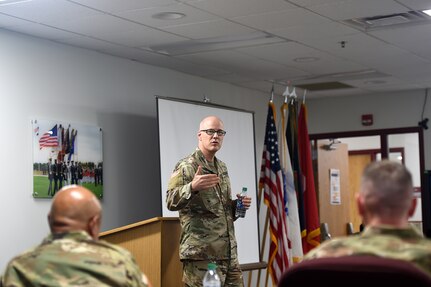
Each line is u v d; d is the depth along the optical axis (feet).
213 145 17.88
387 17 23.26
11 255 22.97
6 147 23.04
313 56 29.01
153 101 29.76
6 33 23.38
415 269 7.65
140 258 19.17
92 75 26.76
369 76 33.73
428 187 36.86
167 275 19.17
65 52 25.63
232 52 27.91
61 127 25.05
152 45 26.32
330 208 40.78
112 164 27.37
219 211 17.67
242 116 31.04
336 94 39.24
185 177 17.40
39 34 24.09
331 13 22.40
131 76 28.71
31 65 24.20
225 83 34.60
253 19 22.93
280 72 32.30
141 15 22.11
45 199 24.30
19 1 20.21
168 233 19.30
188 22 23.12
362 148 41.45
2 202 22.80
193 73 31.94
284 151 30.81
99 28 23.54
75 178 25.46
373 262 7.86
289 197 30.35
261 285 36.50
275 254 29.09
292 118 31.91
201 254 17.30
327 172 40.81
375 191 8.46
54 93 25.00
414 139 38.60
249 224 30.37
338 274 8.02
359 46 27.32
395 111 38.45
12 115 23.32
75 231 9.38
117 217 27.45
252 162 31.27
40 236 24.00
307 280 8.23
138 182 28.58
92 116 26.61
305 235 31.32
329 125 40.22
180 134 27.58
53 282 8.98
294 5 21.40
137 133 28.71
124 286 9.07
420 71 32.65
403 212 8.45
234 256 17.87
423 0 21.17
